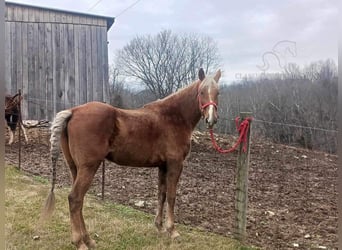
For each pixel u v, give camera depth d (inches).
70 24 462.3
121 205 226.8
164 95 988.6
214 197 253.3
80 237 156.9
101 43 481.1
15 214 198.7
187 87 182.7
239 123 177.6
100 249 164.9
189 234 184.1
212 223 202.7
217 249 168.2
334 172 371.2
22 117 439.8
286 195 272.5
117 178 297.3
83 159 154.8
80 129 154.3
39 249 162.7
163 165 180.4
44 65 450.3
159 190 186.4
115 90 1016.2
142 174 314.0
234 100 728.3
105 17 479.8
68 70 462.9
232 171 340.8
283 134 665.6
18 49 435.8
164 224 197.9
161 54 993.5
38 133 438.9
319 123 641.6
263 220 210.8
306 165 405.1
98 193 252.8
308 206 243.4
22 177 273.9
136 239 176.9
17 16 434.0
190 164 367.2
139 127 167.2
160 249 167.0
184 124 180.4
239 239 177.5
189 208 227.3
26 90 441.7
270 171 364.8
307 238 184.5
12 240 169.2
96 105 161.2
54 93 456.4
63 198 229.5
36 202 219.3
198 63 997.8
